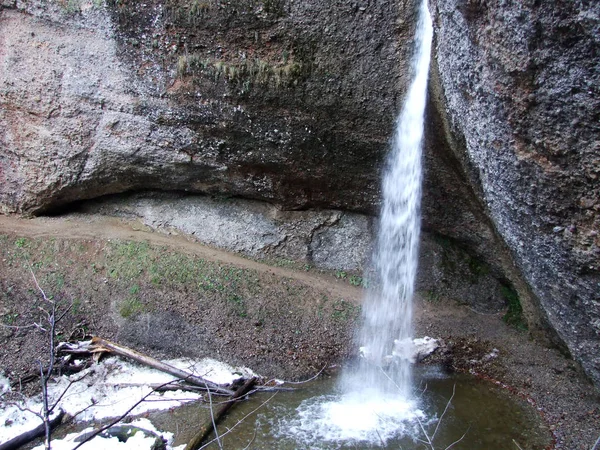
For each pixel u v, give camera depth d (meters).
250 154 5.25
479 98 3.45
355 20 4.34
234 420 4.29
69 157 5.38
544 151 3.07
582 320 3.69
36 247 5.49
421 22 4.25
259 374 4.91
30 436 3.98
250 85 4.73
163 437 4.04
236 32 4.56
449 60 3.72
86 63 4.92
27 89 5.04
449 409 4.55
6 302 4.99
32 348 4.74
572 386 4.72
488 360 5.23
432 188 5.12
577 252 3.25
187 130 5.13
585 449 4.04
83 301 5.18
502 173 3.53
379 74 4.53
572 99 2.73
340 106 4.74
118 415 4.28
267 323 5.37
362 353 5.29
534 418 4.46
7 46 4.96
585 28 2.49
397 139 4.86
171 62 4.79
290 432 4.14
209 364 4.91
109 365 4.77
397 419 4.38
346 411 4.46
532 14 2.69
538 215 3.40
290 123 4.93
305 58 4.56
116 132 5.21
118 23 4.70
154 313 5.19
